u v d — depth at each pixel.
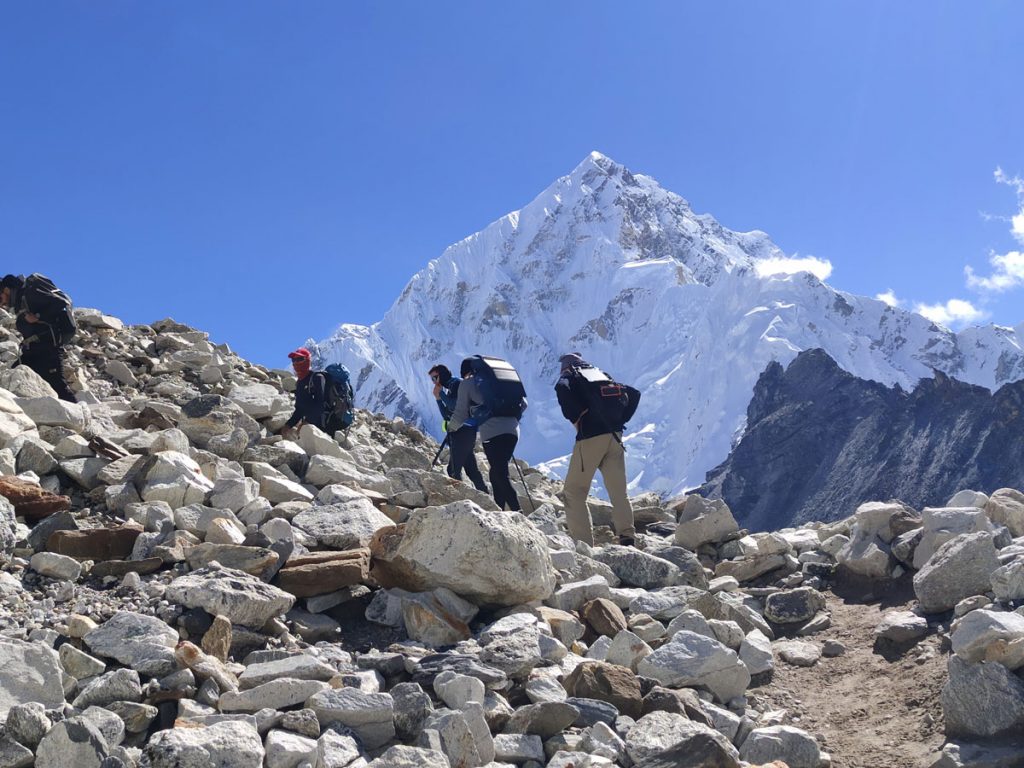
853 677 5.06
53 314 8.45
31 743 3.53
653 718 4.14
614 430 8.00
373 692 4.00
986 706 4.13
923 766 4.03
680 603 5.82
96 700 3.86
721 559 7.79
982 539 5.40
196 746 3.40
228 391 10.95
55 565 5.12
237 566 5.19
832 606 6.24
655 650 4.91
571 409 8.05
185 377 11.31
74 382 9.24
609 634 5.30
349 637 5.07
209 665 4.06
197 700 3.93
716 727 4.36
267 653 4.39
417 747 3.64
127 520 5.90
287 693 3.93
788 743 4.16
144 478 6.41
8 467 6.18
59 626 4.47
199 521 5.89
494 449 8.43
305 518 6.11
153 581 5.09
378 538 5.43
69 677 3.99
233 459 7.81
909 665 4.96
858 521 6.72
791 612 6.07
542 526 7.88
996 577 5.09
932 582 5.42
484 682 4.32
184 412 8.28
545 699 4.32
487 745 3.81
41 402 7.24
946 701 4.25
